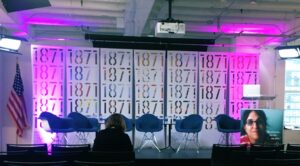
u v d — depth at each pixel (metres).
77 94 7.95
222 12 6.75
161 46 8.05
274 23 7.74
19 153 3.23
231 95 8.29
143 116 7.67
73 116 7.42
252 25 7.92
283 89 8.76
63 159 3.16
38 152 3.31
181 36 6.00
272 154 3.53
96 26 8.02
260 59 8.70
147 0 5.25
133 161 3.06
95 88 7.98
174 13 6.80
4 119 8.05
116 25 7.75
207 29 8.16
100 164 2.88
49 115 7.20
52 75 7.92
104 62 8.01
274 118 6.21
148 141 8.00
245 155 3.60
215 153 3.95
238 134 8.12
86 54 7.99
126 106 8.02
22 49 8.17
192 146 8.09
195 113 8.17
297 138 8.50
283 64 8.74
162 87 8.10
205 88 8.22
